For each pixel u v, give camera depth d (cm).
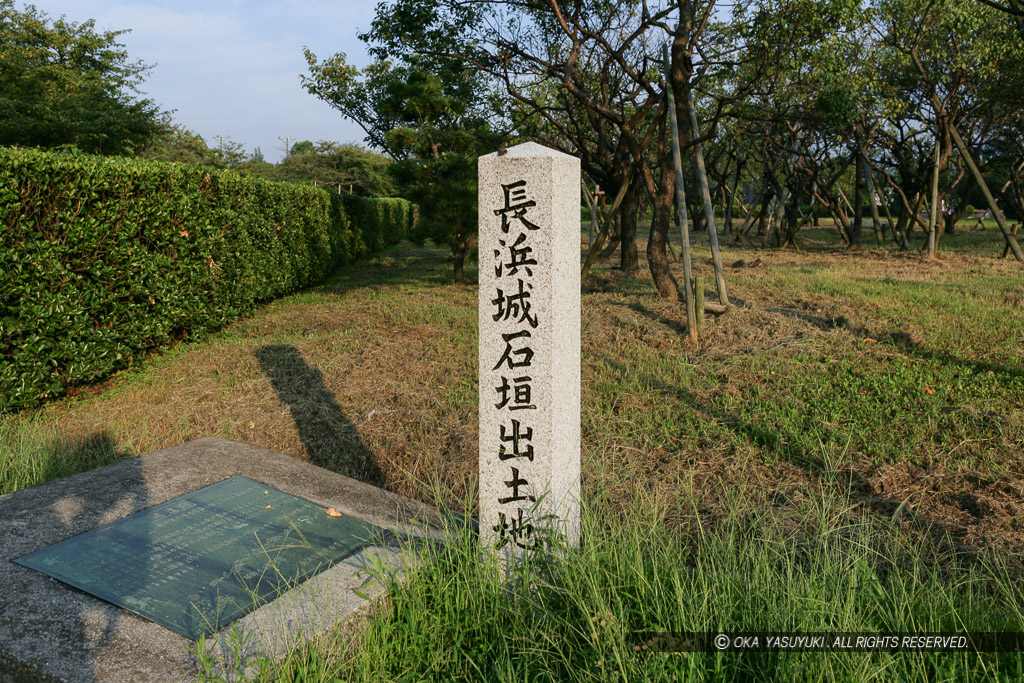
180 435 529
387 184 5172
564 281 297
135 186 712
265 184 1089
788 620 245
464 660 253
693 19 909
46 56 2405
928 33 1414
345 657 250
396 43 1108
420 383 634
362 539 324
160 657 234
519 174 287
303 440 518
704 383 607
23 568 285
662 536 320
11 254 560
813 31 905
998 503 373
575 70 983
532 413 299
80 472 419
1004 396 524
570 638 256
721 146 2253
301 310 1054
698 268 1374
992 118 1739
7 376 564
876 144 1947
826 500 380
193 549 306
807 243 2078
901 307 858
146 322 731
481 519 312
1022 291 956
